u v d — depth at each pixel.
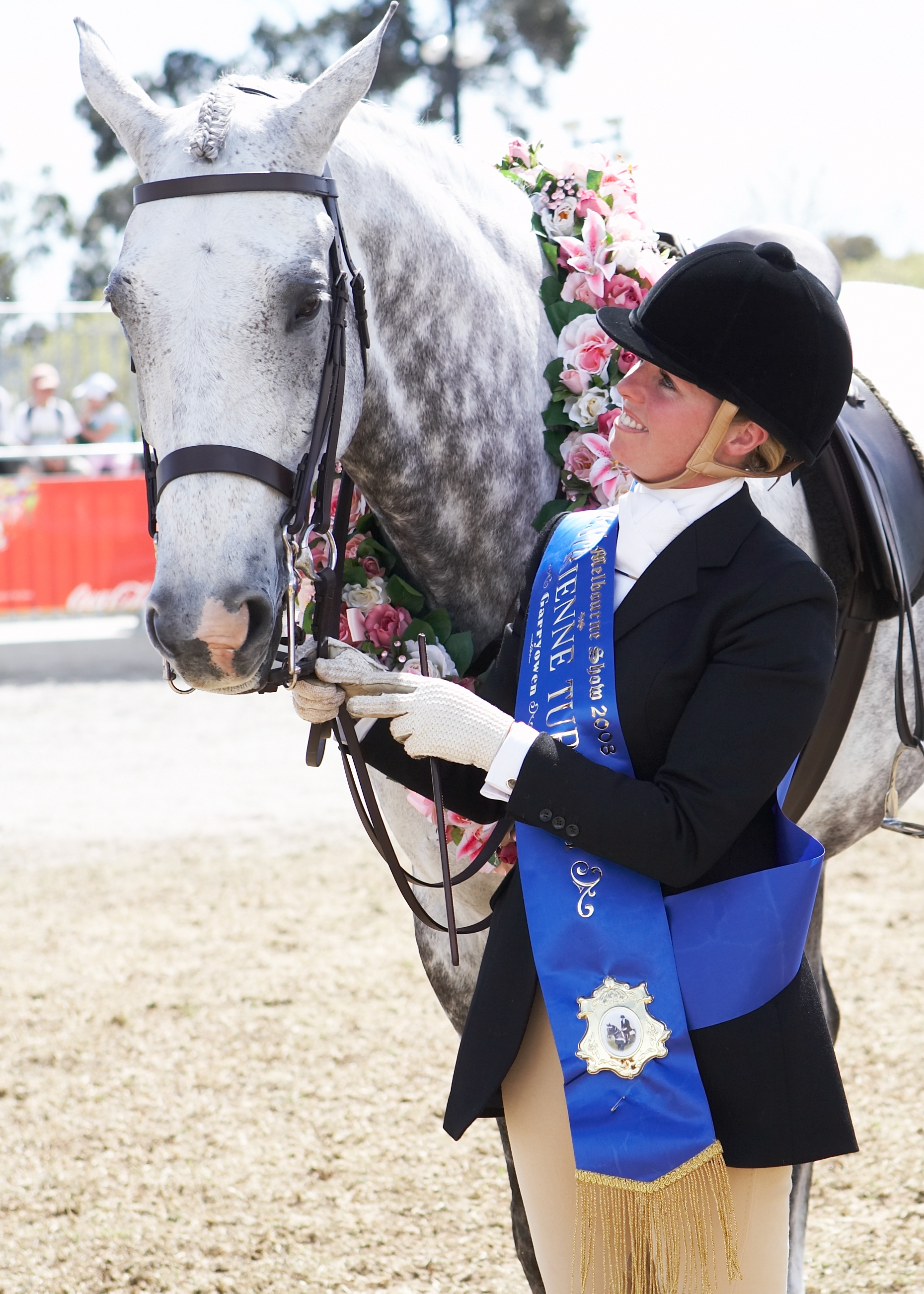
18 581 14.59
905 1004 6.25
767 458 2.38
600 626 2.40
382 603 3.22
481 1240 4.51
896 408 4.42
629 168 3.64
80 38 2.81
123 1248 4.46
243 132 2.52
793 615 2.29
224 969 6.91
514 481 3.24
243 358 2.42
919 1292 4.11
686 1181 2.19
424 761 2.72
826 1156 2.27
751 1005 2.25
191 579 2.37
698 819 2.21
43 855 8.80
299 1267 4.35
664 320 2.31
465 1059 2.43
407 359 2.99
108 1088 5.63
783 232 3.39
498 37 32.41
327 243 2.54
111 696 13.39
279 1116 5.37
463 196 3.24
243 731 12.10
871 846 8.89
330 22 32.88
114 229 39.44
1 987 6.72
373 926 7.50
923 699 3.86
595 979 2.26
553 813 2.26
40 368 14.95
